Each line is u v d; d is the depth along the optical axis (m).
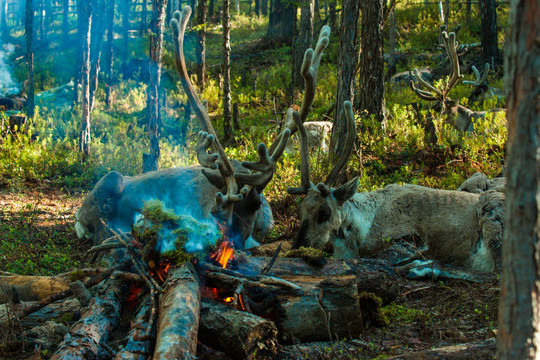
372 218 6.00
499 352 2.21
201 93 16.89
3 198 8.84
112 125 13.59
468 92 16.31
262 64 22.55
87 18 10.76
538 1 2.01
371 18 11.36
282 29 26.00
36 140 11.26
